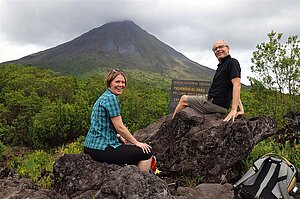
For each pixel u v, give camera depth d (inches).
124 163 162.6
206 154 214.2
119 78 168.1
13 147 736.3
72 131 716.0
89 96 835.4
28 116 807.7
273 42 347.3
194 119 225.0
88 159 170.7
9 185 169.5
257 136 224.4
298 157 234.8
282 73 346.9
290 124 278.1
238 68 219.0
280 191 174.2
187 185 208.5
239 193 179.3
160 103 618.8
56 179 175.2
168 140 232.5
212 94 229.8
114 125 160.9
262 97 359.9
